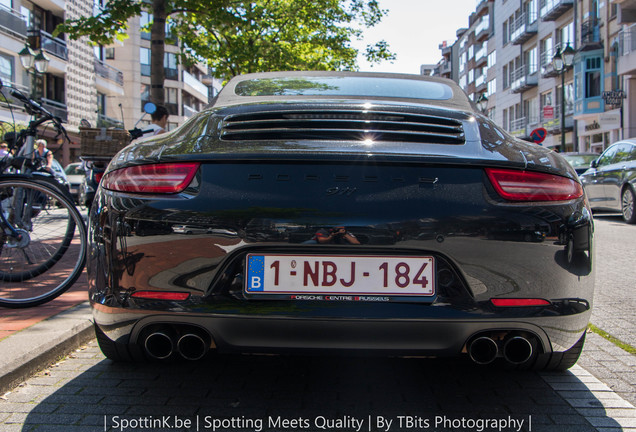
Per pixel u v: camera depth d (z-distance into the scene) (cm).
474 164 225
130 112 4647
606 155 1373
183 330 229
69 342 333
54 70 3034
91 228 247
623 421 248
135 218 228
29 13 2903
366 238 217
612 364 323
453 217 219
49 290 404
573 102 3616
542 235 224
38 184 402
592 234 241
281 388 283
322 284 220
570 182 238
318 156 223
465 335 222
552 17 3959
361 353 226
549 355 283
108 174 248
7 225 402
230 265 221
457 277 221
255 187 222
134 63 4656
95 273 240
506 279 222
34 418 246
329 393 277
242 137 245
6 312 381
